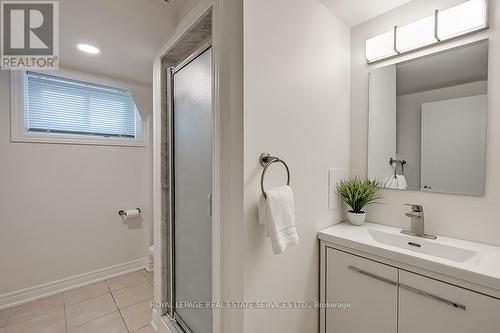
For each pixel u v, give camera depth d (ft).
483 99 3.80
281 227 3.22
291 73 3.89
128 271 8.36
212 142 3.67
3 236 6.22
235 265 3.39
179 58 5.41
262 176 3.29
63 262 7.11
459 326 2.96
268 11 3.51
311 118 4.31
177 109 5.06
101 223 7.82
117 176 8.15
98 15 4.41
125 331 5.44
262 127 3.44
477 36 3.85
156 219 5.54
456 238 4.07
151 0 4.59
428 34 4.25
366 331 3.84
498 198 3.67
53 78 7.02
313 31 4.34
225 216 3.56
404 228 4.66
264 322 3.51
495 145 3.70
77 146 7.35
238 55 3.31
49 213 6.88
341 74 5.11
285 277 3.82
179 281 5.07
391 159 4.83
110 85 7.84
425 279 3.22
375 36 4.96
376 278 3.69
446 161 4.18
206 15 3.84
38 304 6.39
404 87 4.67
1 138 6.17
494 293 2.71
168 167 5.41
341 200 5.16
